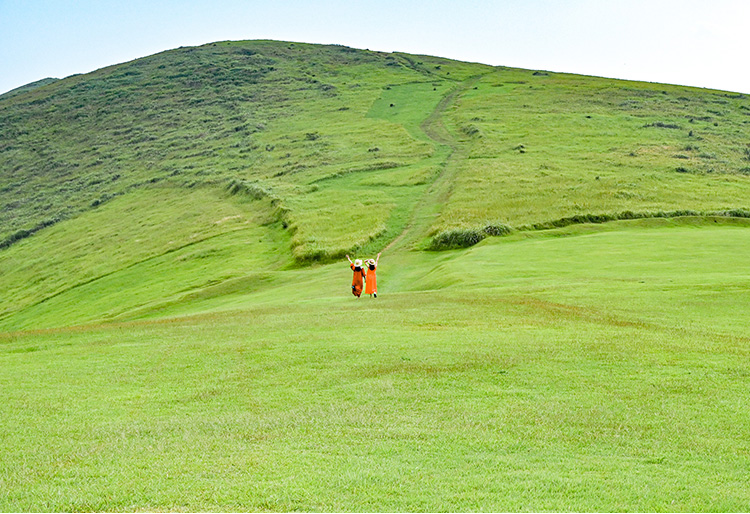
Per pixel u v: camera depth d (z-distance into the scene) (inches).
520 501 333.7
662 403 502.3
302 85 5757.9
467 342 719.1
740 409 486.3
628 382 557.9
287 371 635.5
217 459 406.6
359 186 3058.6
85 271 2598.4
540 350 671.1
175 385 609.0
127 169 4291.3
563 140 3641.7
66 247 3029.0
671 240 1738.4
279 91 5620.1
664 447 417.1
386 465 388.2
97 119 5487.2
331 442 433.4
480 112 4461.1
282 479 367.9
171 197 3550.7
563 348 677.3
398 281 1615.4
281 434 453.4
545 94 5000.0
